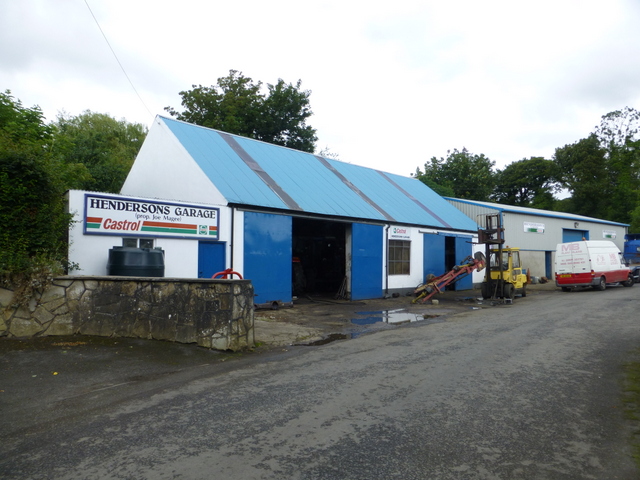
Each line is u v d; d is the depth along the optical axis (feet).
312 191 60.18
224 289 26.58
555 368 23.43
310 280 70.44
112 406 17.10
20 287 26.91
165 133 55.21
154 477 11.53
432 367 23.41
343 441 13.83
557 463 12.55
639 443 13.99
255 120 113.50
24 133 48.37
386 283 65.82
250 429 14.74
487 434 14.53
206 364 23.80
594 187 180.86
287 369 22.89
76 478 11.48
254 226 48.78
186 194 51.16
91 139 81.66
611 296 67.31
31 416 16.08
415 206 78.59
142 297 28.43
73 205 36.19
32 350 24.84
